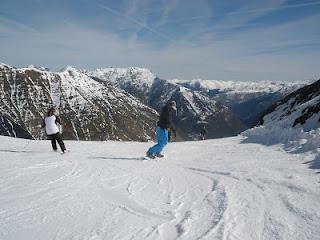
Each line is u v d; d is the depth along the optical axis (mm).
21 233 4898
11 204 6184
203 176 8914
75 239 4688
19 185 7570
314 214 5465
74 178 8383
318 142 12078
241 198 6566
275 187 7273
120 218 5496
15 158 11500
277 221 5281
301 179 7770
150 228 5082
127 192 7152
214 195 6867
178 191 7301
